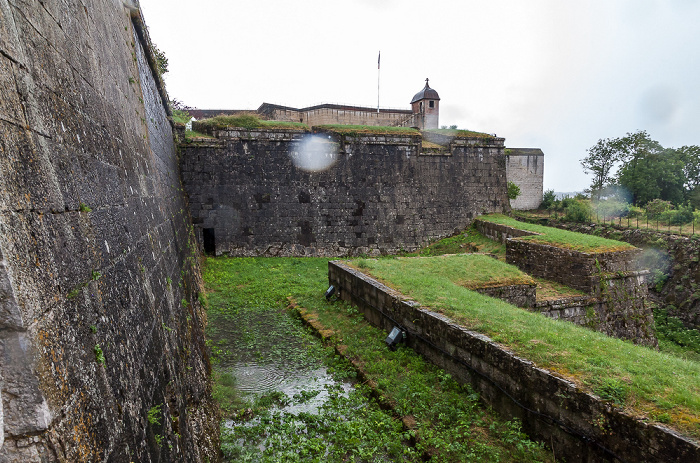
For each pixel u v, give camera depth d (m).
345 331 10.10
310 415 6.73
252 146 18.34
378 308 9.91
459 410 6.21
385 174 20.38
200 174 17.69
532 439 5.45
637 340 12.64
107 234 3.20
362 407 6.95
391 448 5.79
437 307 8.23
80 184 2.79
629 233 19.88
